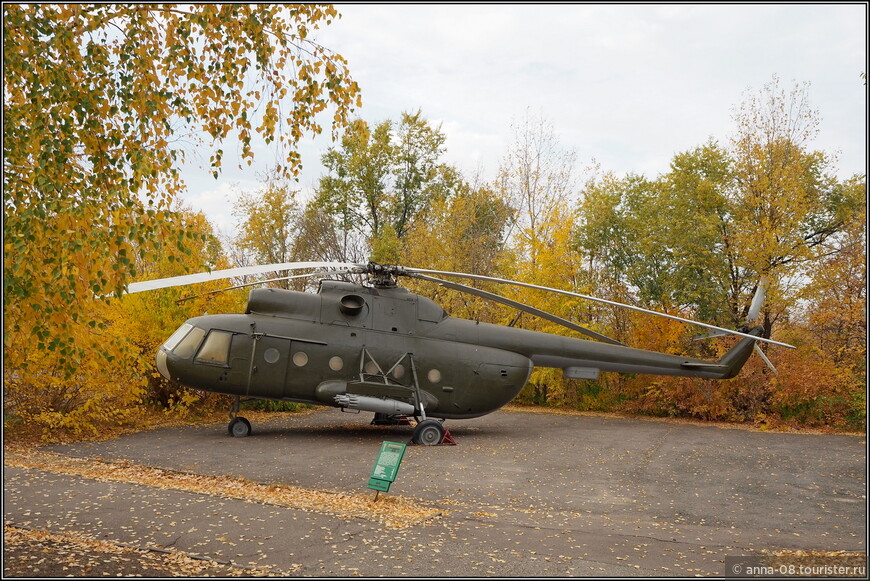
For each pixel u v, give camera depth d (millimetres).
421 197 42000
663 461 13984
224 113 7441
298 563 6422
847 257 22438
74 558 6266
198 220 19656
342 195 41188
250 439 15547
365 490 10383
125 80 6180
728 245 25031
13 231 5473
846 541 8078
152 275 19219
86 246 5742
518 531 7969
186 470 11625
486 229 39219
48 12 5980
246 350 15344
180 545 6879
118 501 8633
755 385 22859
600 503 10086
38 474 10219
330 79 7543
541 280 26719
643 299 27875
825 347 23578
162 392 19828
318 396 15648
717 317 25594
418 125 41188
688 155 27031
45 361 13938
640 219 30016
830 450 15844
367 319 16312
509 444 15891
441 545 7152
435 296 30500
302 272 35469
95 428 15492
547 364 17953
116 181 6117
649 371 18609
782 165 23703
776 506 10109
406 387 16016
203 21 6430
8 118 5582
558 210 27906
